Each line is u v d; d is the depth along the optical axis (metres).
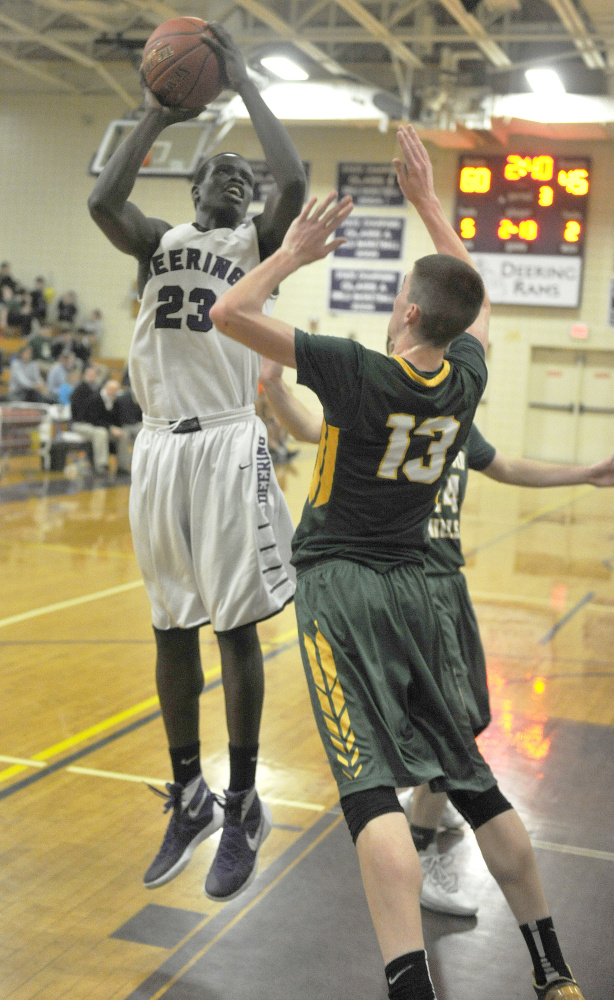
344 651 2.44
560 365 20.61
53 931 3.19
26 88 22.28
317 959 3.06
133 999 2.83
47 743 4.85
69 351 20.50
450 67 17.22
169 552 3.18
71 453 16.84
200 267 3.05
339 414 2.43
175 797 3.28
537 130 18.72
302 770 4.60
